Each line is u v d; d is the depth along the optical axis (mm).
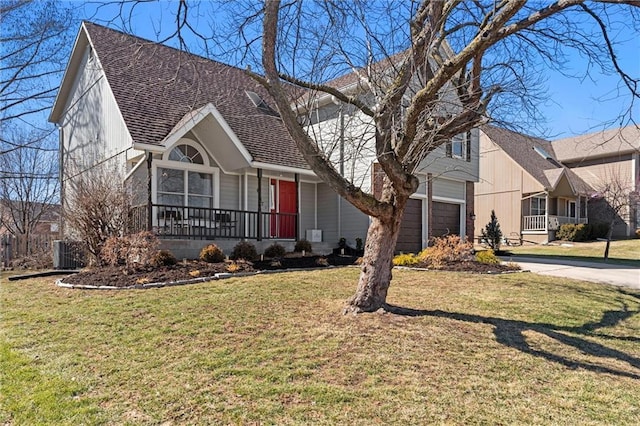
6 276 10398
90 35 13445
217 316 6035
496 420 3426
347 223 15336
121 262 9898
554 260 15156
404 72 5785
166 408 3557
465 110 5891
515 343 5234
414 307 6707
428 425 3326
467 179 17047
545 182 25016
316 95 6293
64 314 6273
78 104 15023
